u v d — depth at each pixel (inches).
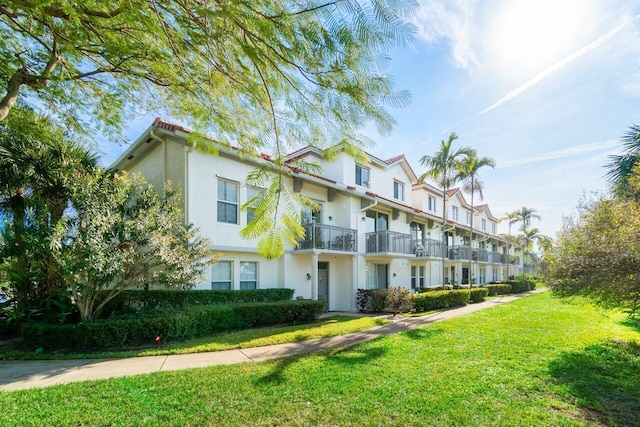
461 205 1128.8
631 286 235.3
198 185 403.2
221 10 80.2
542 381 192.4
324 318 459.5
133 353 250.4
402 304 498.9
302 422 141.1
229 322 347.6
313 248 494.0
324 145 123.2
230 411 149.5
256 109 121.0
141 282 304.3
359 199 610.9
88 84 184.4
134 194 315.6
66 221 260.4
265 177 128.4
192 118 151.9
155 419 140.9
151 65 138.4
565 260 269.0
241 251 436.8
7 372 208.2
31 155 305.4
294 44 85.0
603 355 247.4
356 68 87.4
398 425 140.3
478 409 154.9
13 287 334.6
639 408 159.2
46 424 134.8
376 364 221.1
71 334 266.1
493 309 556.7
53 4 100.8
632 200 272.8
